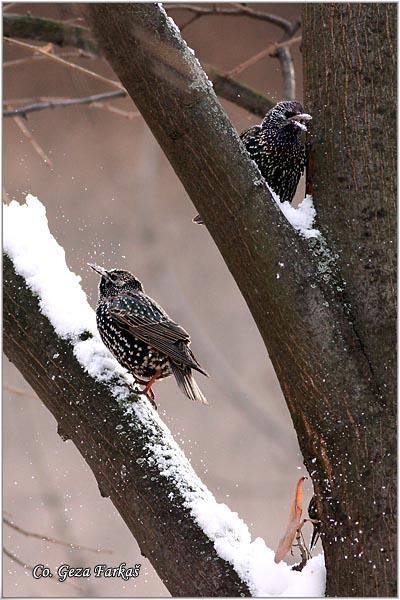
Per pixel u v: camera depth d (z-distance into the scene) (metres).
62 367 6.36
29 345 6.46
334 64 6.28
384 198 6.09
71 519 13.53
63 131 19.58
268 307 5.84
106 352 6.61
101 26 5.69
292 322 5.77
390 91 6.21
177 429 16.48
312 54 6.42
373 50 6.22
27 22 9.62
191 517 5.84
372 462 5.67
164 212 20.67
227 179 5.80
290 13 19.53
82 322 6.57
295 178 8.15
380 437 5.69
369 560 5.60
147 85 5.75
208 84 5.88
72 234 18.83
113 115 20.16
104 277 8.30
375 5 6.25
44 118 19.48
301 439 5.89
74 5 5.75
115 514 13.66
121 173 19.67
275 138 7.98
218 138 5.79
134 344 7.96
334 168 6.20
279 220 5.89
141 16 5.65
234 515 6.10
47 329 6.46
